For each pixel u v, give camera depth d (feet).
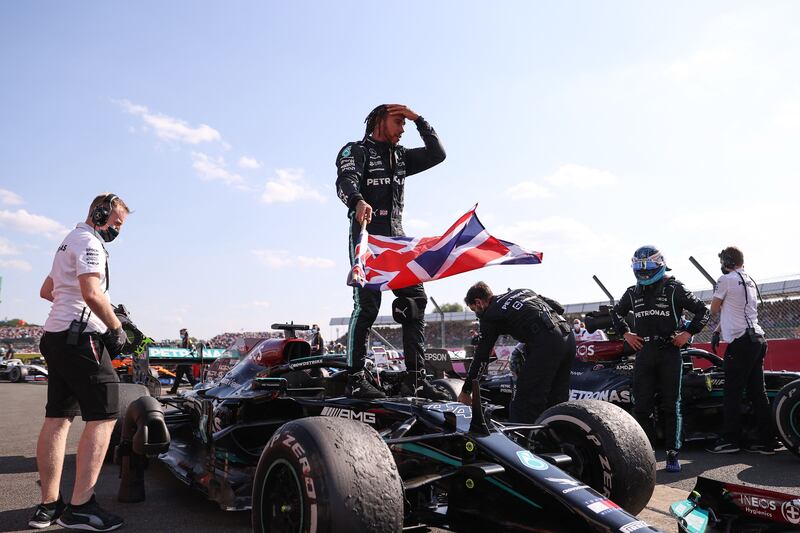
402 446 9.45
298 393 12.89
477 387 8.46
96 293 10.48
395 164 11.43
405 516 8.61
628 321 20.42
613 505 7.00
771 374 19.80
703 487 8.91
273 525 7.61
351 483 6.78
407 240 10.57
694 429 19.34
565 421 9.64
